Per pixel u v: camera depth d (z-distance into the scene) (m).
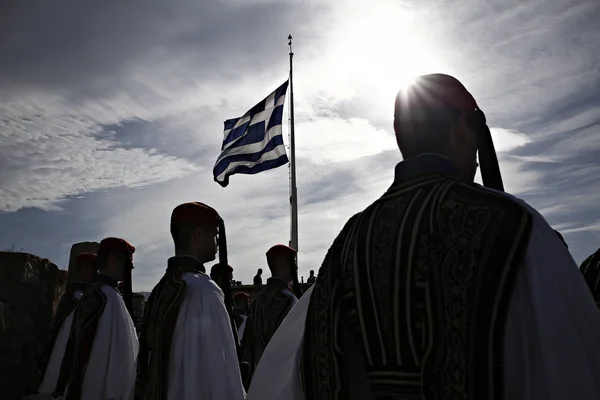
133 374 5.18
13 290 7.93
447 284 1.13
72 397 4.92
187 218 3.82
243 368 4.46
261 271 14.18
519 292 1.07
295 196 14.69
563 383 1.01
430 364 1.13
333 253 1.44
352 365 1.33
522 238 1.07
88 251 10.38
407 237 1.23
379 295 1.26
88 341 5.02
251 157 13.67
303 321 1.53
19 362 7.87
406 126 1.42
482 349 1.05
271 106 13.77
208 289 3.64
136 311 11.27
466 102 1.41
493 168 1.37
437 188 1.25
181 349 3.47
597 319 1.08
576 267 1.12
